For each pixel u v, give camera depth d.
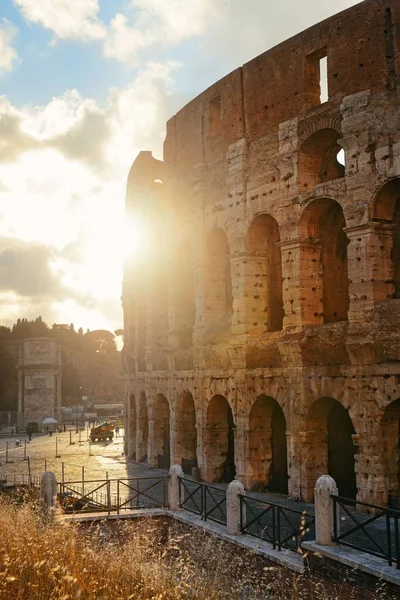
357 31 39.31
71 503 37.38
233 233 48.50
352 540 28.72
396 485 36.72
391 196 37.91
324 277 43.53
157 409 62.34
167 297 64.19
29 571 19.27
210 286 52.69
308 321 42.09
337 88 40.44
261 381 44.88
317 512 25.56
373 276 37.59
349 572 22.92
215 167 51.38
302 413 41.25
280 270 47.69
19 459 75.44
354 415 37.84
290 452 41.94
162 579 19.67
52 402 143.62
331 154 44.53
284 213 43.75
